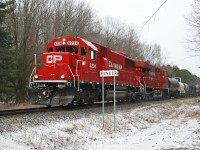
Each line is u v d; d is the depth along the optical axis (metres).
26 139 11.45
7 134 11.34
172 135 16.78
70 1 48.38
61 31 46.31
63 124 14.79
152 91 41.59
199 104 43.47
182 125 21.55
